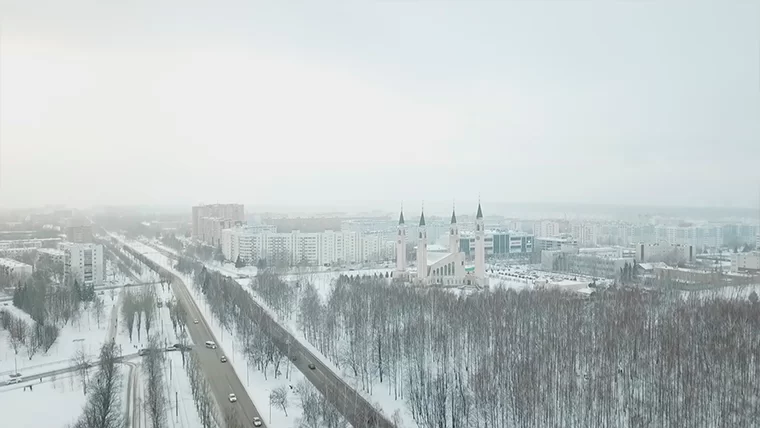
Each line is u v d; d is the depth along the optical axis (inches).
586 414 6008.9
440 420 6240.2
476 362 7613.2
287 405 6939.0
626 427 6141.7
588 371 6840.6
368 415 6574.8
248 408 6899.6
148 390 7091.5
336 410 6437.0
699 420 6033.5
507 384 6565.0
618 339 7578.7
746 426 5871.1
